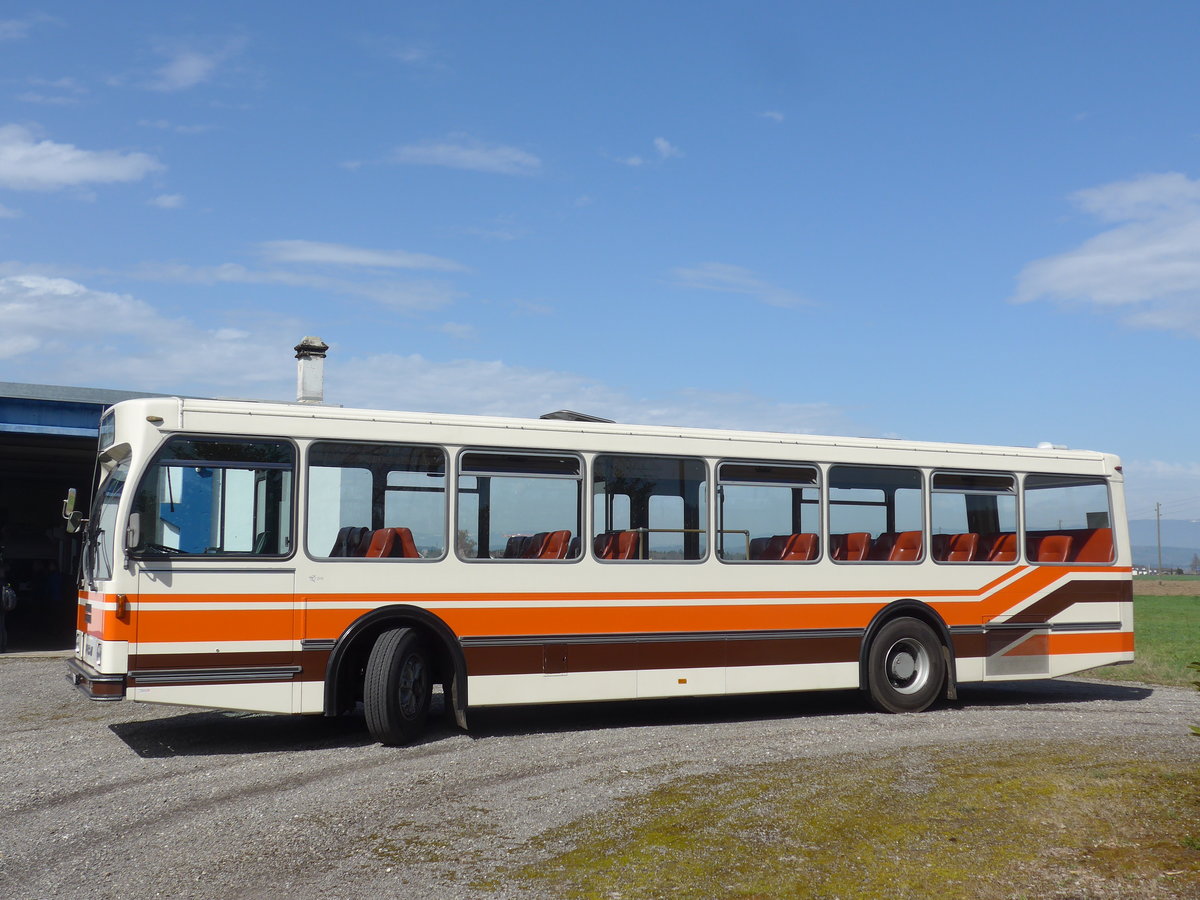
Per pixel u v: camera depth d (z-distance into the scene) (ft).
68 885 20.98
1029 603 46.24
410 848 23.12
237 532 34.06
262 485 34.58
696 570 40.27
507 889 20.45
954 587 44.80
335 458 35.53
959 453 45.83
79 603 37.58
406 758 32.86
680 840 23.36
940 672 44.24
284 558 34.42
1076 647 47.14
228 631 33.60
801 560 42.16
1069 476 48.21
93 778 30.25
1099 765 30.76
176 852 22.99
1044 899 19.89
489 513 37.40
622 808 26.17
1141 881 20.76
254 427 34.65
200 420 34.09
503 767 31.27
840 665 42.39
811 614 42.04
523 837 23.86
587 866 21.71
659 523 40.04
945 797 26.76
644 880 20.83
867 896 19.97
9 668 58.44
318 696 34.40
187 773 30.83
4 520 109.70
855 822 24.61
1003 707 46.52
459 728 38.73
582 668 38.14
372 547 35.65
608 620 38.68
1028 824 24.34
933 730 38.01
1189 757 32.30
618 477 39.55
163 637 32.89
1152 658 75.20
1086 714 43.52
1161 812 25.35
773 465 42.19
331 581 34.88
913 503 44.73
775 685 41.16
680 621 39.83
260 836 24.09
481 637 36.81
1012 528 46.60
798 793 27.32
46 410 63.26
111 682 32.35
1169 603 236.43
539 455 38.37
